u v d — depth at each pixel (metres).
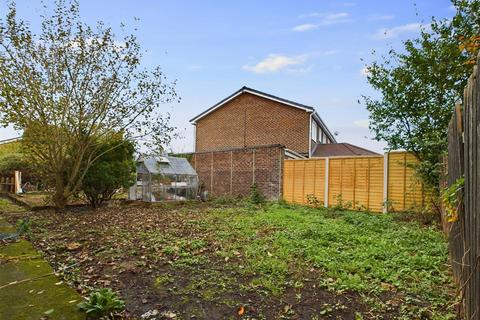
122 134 9.84
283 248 4.97
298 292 3.38
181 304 3.05
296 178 12.61
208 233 6.13
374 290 3.38
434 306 3.03
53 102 8.61
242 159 14.77
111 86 9.28
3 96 7.80
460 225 2.51
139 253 4.65
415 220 7.85
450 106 7.93
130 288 3.41
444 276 3.74
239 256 4.61
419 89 8.41
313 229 6.27
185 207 10.84
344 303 3.12
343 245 5.23
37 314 2.52
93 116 9.17
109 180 9.87
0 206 10.07
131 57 9.44
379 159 10.09
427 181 7.91
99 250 4.76
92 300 2.65
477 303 1.92
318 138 20.31
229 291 3.36
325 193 11.48
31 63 8.33
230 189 15.21
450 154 3.58
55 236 5.59
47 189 10.45
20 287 3.11
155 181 12.11
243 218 7.98
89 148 9.51
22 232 5.75
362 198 10.42
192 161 17.19
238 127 19.19
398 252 4.79
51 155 9.00
